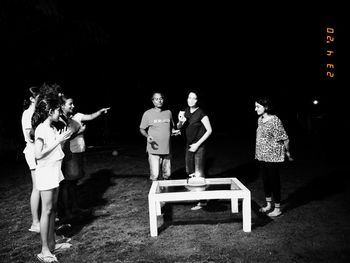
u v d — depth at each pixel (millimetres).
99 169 8078
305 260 3055
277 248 3326
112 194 5715
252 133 16203
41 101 3131
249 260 3104
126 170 7840
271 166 4152
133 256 3299
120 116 17281
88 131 13453
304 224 3932
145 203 5102
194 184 4023
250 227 3783
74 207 4750
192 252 3328
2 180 7168
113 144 13016
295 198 5023
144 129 4902
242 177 6680
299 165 7555
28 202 5418
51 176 3131
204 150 4523
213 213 4488
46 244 3266
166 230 3951
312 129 15328
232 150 10594
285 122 17672
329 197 4988
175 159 9148
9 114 11125
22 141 11086
